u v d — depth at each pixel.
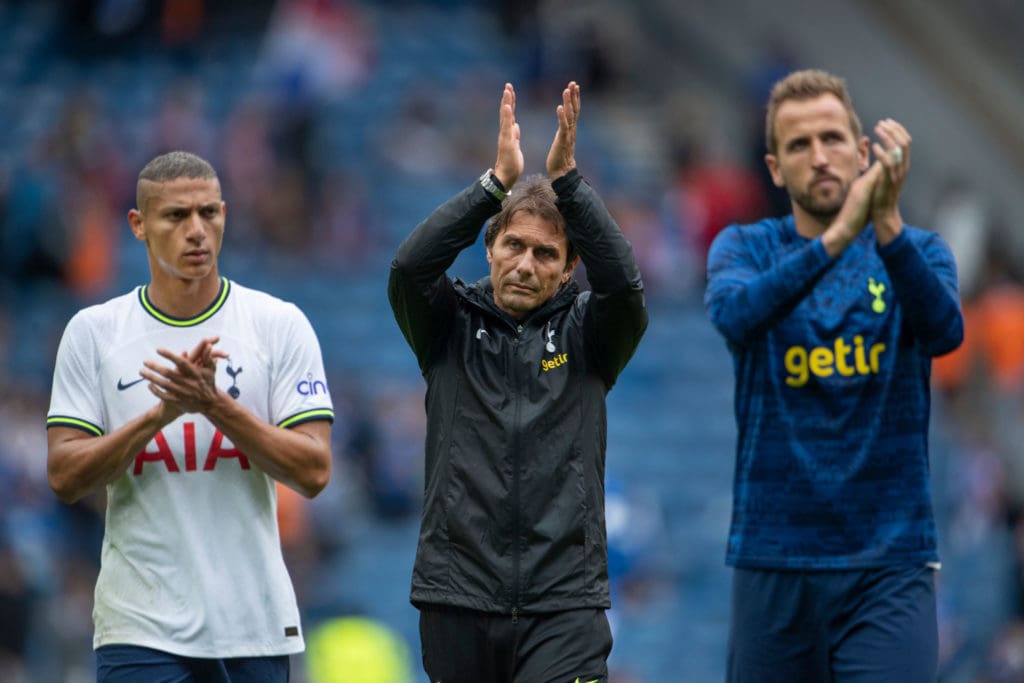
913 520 18.89
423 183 62.59
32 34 70.12
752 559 19.27
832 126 19.64
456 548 16.95
